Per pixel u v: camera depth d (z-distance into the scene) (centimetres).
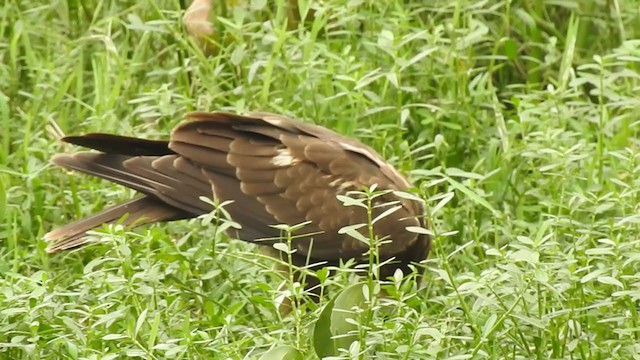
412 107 1388
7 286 1042
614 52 1409
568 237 1174
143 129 1340
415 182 1291
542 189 1284
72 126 1391
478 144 1370
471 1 1512
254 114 1208
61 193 1277
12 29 1484
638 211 1095
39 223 1241
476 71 1452
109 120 1335
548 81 1488
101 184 1297
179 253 1088
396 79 1272
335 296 990
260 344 1012
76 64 1443
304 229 1166
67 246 1138
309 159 1176
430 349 952
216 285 1159
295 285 991
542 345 1003
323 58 1408
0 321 1020
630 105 1341
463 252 1209
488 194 1252
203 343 995
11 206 1242
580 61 1527
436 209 1008
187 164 1165
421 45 1452
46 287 1032
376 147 1320
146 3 1488
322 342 988
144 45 1443
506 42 1472
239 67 1402
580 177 1233
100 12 1520
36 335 986
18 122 1387
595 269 1084
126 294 1055
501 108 1416
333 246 1167
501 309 983
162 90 1321
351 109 1348
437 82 1400
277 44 1331
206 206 1159
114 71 1421
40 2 1529
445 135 1374
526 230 1241
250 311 1128
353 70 1363
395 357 955
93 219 1161
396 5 1429
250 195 1167
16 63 1437
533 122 1323
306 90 1343
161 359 1015
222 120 1184
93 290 1073
